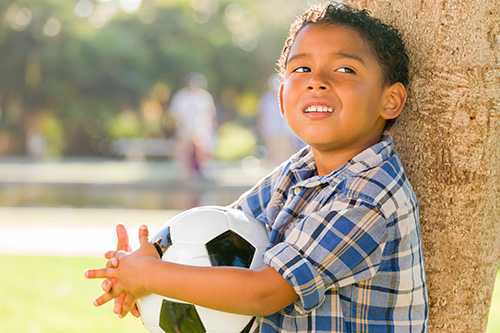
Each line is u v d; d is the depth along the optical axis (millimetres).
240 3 34094
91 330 6133
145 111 32781
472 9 3408
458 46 3424
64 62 29875
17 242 10508
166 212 14539
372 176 3012
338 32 3100
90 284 7703
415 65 3484
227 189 18750
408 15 3500
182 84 32344
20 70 30094
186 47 31703
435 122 3469
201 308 3088
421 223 3518
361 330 2953
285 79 3195
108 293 3211
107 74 30578
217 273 2957
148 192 18922
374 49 3123
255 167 23453
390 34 3230
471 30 3412
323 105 3051
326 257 2887
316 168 3262
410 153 3518
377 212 2943
